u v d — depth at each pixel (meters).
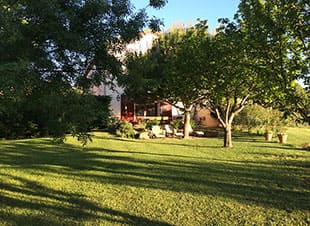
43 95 5.14
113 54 5.62
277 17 6.96
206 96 18.23
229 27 9.70
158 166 11.87
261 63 7.77
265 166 12.12
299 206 7.38
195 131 27.16
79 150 15.57
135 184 9.23
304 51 6.80
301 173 10.84
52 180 9.64
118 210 7.07
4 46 4.41
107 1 5.09
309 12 6.36
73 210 7.05
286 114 6.95
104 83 5.79
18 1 4.65
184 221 6.47
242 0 7.82
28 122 19.98
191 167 11.76
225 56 14.69
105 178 9.92
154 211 7.02
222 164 12.44
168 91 21.34
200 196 8.10
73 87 5.42
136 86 5.92
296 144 19.64
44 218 6.57
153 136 23.42
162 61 20.81
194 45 17.06
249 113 26.98
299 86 6.96
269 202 7.67
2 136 19.69
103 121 5.80
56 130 5.64
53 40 4.80
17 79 4.14
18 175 10.23
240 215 6.80
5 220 6.44
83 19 5.01
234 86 16.64
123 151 15.63
